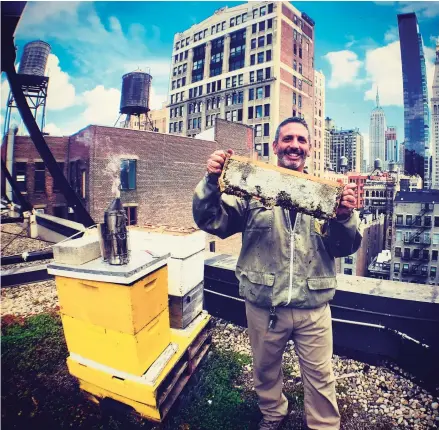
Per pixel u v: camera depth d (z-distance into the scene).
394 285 3.42
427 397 2.66
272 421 2.21
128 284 2.00
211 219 1.88
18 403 2.59
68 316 2.34
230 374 2.97
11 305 4.73
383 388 2.81
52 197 16.06
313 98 38.81
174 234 2.84
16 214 12.46
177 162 18.88
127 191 16.39
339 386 2.87
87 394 2.50
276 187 1.64
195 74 40.59
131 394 2.16
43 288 5.52
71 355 2.42
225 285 4.11
